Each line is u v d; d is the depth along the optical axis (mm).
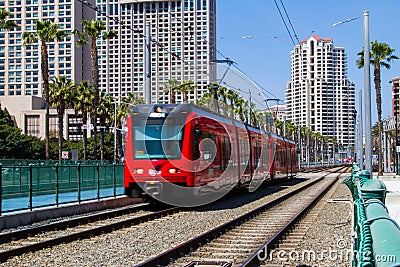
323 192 31953
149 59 27500
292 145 52219
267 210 21891
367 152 25688
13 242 13383
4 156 86938
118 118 76375
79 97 68062
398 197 26750
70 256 11484
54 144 98875
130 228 16031
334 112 97688
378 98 58031
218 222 17844
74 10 163875
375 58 57938
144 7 57500
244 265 9867
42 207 18453
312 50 96750
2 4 169625
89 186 22906
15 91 170875
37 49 169625
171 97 55000
